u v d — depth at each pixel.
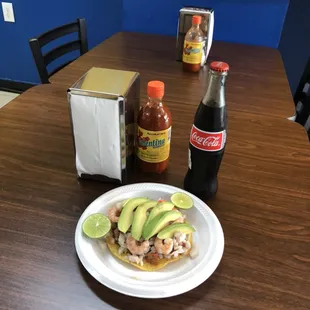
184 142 0.92
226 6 1.64
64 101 1.09
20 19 2.39
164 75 1.31
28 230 0.66
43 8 2.31
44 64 1.38
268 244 0.65
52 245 0.63
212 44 1.65
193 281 0.56
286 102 1.16
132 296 0.55
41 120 0.99
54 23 2.35
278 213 0.72
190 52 1.31
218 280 0.58
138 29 1.79
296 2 1.89
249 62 1.47
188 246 0.62
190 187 0.74
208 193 0.73
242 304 0.55
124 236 0.62
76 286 0.56
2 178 0.78
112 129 0.69
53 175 0.80
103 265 0.58
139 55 1.48
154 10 1.72
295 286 0.58
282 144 0.94
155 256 0.60
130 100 0.72
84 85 0.69
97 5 2.21
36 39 1.31
